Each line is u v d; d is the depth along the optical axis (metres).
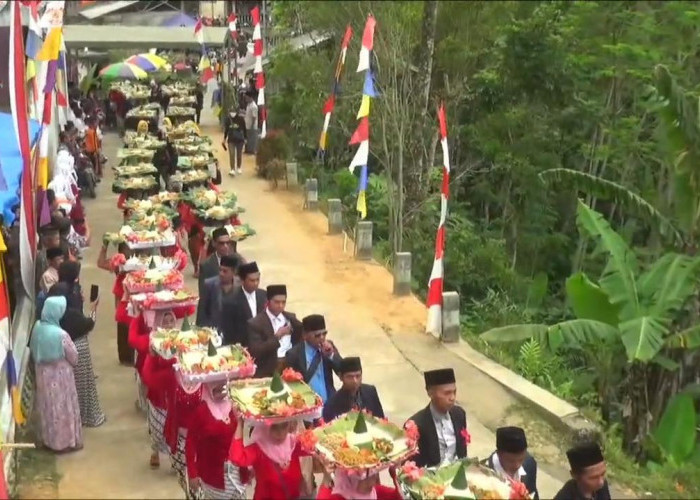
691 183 11.79
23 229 10.16
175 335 8.00
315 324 7.71
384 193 20.58
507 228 21.30
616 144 20.81
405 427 6.25
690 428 9.80
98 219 18.42
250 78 29.33
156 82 30.55
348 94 22.42
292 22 25.98
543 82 20.83
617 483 8.66
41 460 8.63
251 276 9.14
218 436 7.05
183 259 11.52
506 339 10.93
